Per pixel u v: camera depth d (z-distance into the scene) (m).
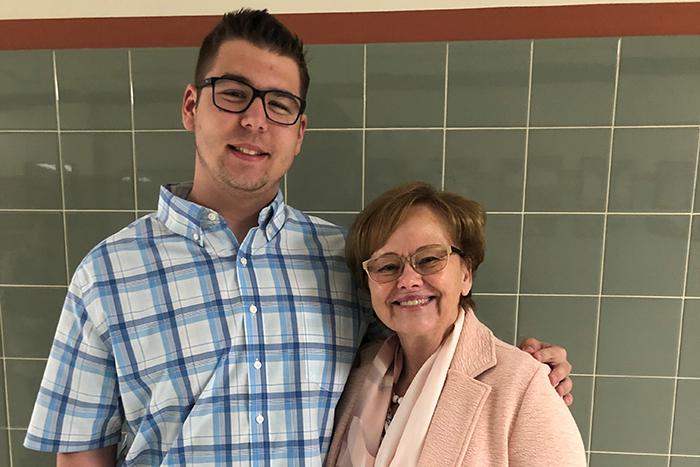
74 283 0.93
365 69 1.35
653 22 1.30
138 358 0.91
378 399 1.01
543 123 1.34
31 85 1.40
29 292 1.47
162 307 0.92
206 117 0.90
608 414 1.42
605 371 1.41
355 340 1.04
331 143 1.38
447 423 0.90
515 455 0.86
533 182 1.36
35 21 1.38
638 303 1.38
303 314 0.98
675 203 1.34
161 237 0.95
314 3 1.34
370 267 0.95
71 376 0.93
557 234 1.38
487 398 0.90
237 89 0.90
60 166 1.42
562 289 1.39
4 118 1.41
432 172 1.38
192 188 1.03
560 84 1.33
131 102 1.39
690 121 1.32
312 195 1.40
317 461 0.96
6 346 1.49
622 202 1.35
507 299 1.41
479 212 1.00
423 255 0.93
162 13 1.36
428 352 0.99
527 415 0.87
